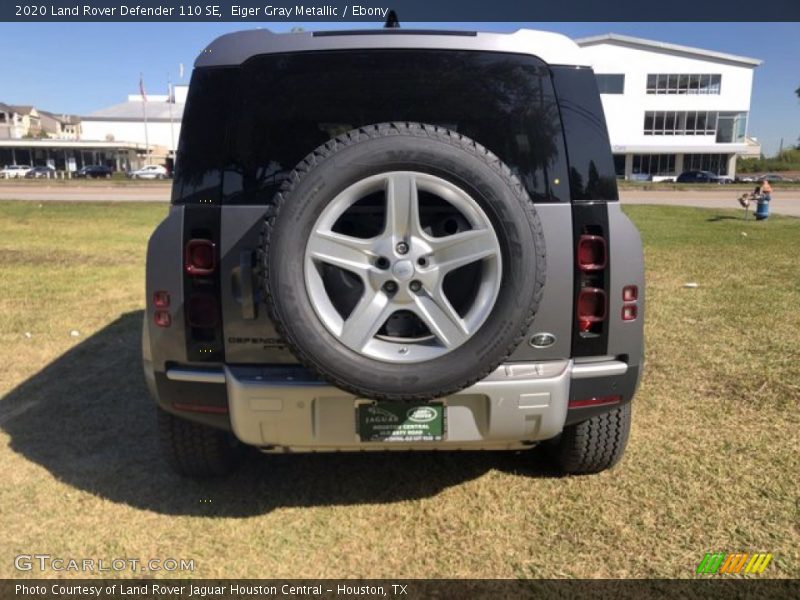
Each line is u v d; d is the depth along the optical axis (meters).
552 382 2.78
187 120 2.85
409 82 2.91
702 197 31.44
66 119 120.44
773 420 4.18
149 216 19.67
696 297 7.70
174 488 3.49
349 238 2.53
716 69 59.06
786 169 80.62
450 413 2.81
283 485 3.52
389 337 2.64
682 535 3.00
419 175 2.49
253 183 2.83
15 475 3.62
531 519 3.16
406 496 3.40
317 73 2.88
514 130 2.88
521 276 2.53
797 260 10.54
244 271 2.75
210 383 2.88
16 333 6.36
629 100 59.72
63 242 13.16
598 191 2.84
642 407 4.41
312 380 2.77
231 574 2.80
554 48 2.90
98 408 4.56
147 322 2.97
